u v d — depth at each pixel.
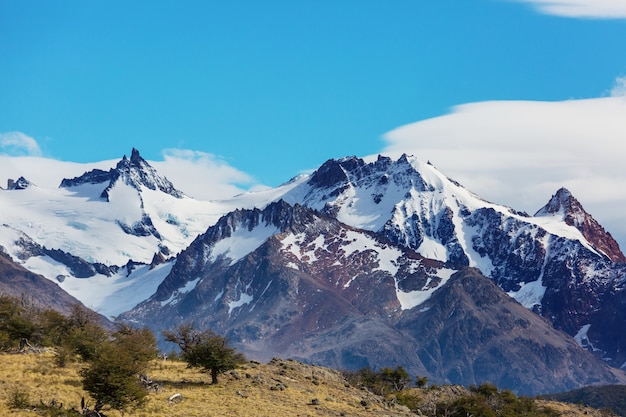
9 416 157.38
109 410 171.12
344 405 197.25
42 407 164.62
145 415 170.62
